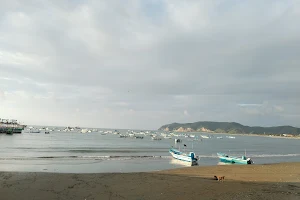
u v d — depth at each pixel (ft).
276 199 40.98
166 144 364.17
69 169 107.55
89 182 54.13
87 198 41.86
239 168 97.09
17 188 46.88
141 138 530.27
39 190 46.19
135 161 144.66
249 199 41.04
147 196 43.65
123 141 393.29
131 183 54.19
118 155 177.37
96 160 143.23
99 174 65.00
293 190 48.78
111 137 507.71
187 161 145.18
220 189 49.32
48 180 54.60
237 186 52.65
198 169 95.45
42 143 273.95
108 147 259.39
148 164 133.08
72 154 174.70
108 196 43.37
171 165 132.36
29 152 177.78
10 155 154.81
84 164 124.88
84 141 348.38
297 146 432.25
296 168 96.94
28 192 44.62
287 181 67.05
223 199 41.37
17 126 515.50
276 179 71.67
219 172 87.04
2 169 99.25
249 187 51.65
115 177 61.21
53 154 169.99
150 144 348.38
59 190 46.62
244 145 419.33
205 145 387.96
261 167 100.37
